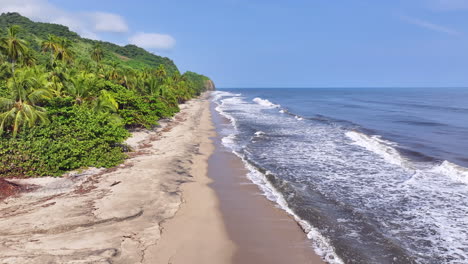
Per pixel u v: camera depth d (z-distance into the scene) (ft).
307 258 27.43
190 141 79.20
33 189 40.40
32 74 73.31
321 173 52.75
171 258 26.48
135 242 28.25
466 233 31.65
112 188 41.57
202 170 55.21
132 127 89.66
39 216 32.04
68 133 53.47
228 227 33.12
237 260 26.94
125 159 58.08
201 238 30.45
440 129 101.71
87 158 51.29
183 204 38.86
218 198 41.63
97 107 73.92
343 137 88.63
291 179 49.57
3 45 90.07
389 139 83.71
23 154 45.39
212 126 111.24
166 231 31.30
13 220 31.12
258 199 41.47
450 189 44.16
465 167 54.49
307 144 78.48
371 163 59.11
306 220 34.73
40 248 25.88
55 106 61.05
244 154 67.21
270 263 26.63
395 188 44.86
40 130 50.60
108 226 30.94
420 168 55.26
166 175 48.78
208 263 26.25
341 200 40.29
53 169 46.26
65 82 79.36
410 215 35.83
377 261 26.66
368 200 40.40
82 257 24.68
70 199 37.24
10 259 23.72
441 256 27.53
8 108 51.37
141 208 35.14
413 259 26.91
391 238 30.55
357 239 30.37
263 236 31.32
